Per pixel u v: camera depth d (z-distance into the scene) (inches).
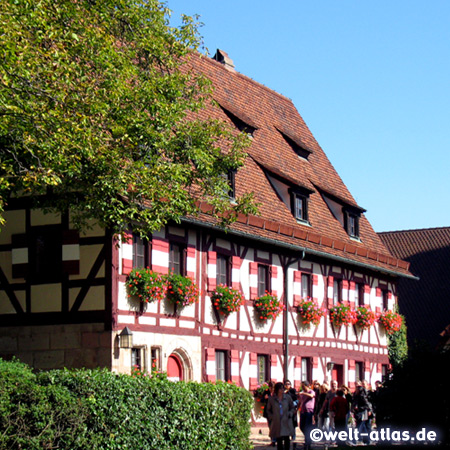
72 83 615.5
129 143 688.4
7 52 557.9
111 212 678.5
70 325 829.8
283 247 1117.1
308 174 1320.1
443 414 689.0
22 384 534.3
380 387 718.5
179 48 757.3
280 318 1109.1
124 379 601.9
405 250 1941.4
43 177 589.0
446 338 1401.3
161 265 892.0
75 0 678.5
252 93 1325.0
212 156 770.2
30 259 857.5
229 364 1000.2
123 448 588.1
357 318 1294.3
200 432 677.9
